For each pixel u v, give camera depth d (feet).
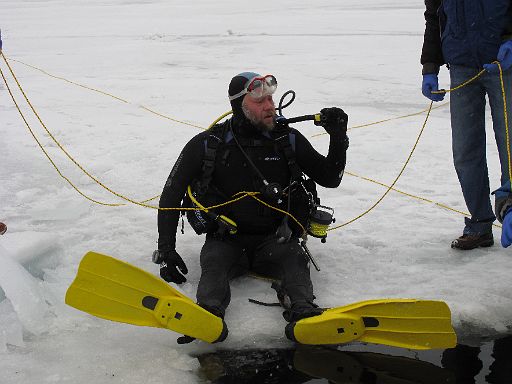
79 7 97.45
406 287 11.68
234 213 11.31
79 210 15.61
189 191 11.56
